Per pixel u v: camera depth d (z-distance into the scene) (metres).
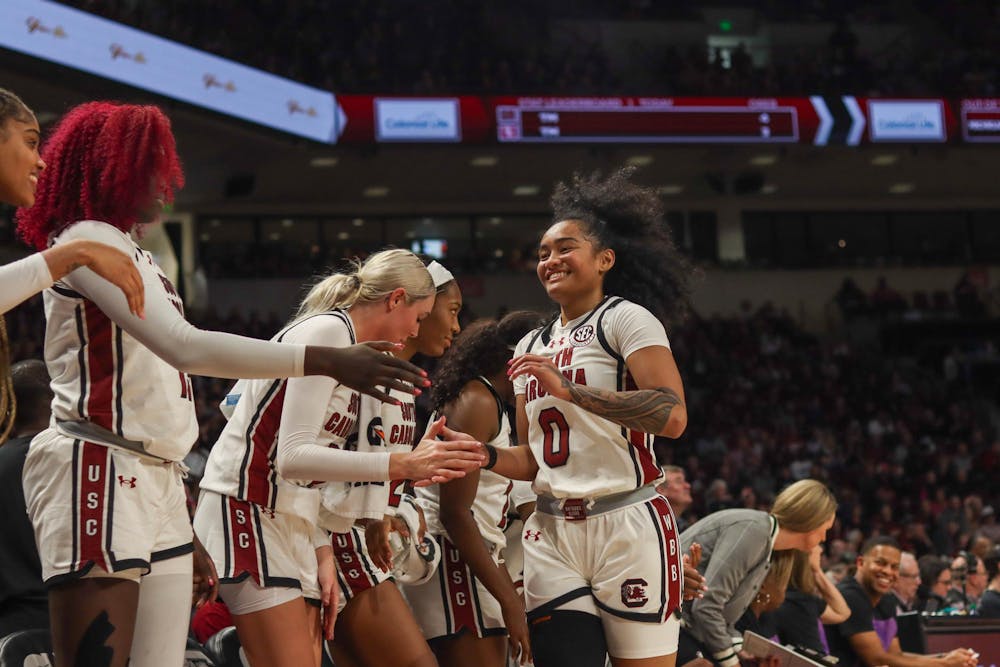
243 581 2.95
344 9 19.22
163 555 2.51
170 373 2.51
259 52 16.33
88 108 2.54
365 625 3.26
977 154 21.48
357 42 18.59
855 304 22.94
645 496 3.16
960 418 20.28
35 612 3.23
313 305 3.20
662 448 17.14
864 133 19.45
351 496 3.11
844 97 19.50
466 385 3.54
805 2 24.02
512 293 22.08
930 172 22.31
